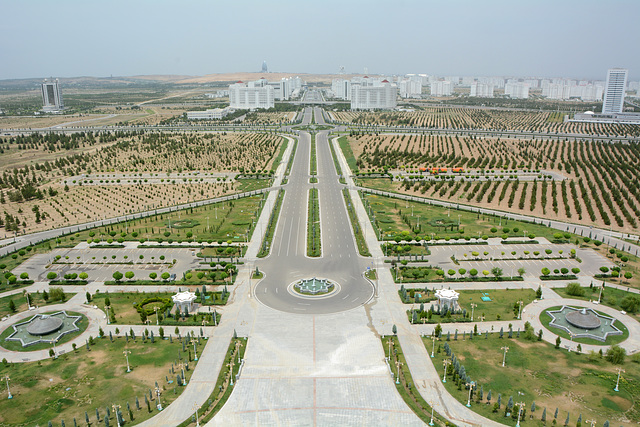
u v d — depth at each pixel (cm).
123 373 16575
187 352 17825
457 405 15012
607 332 19038
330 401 15250
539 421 14188
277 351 17875
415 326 19650
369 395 15538
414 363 17175
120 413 13912
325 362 17225
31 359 17550
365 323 19875
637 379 16150
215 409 14838
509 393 15488
